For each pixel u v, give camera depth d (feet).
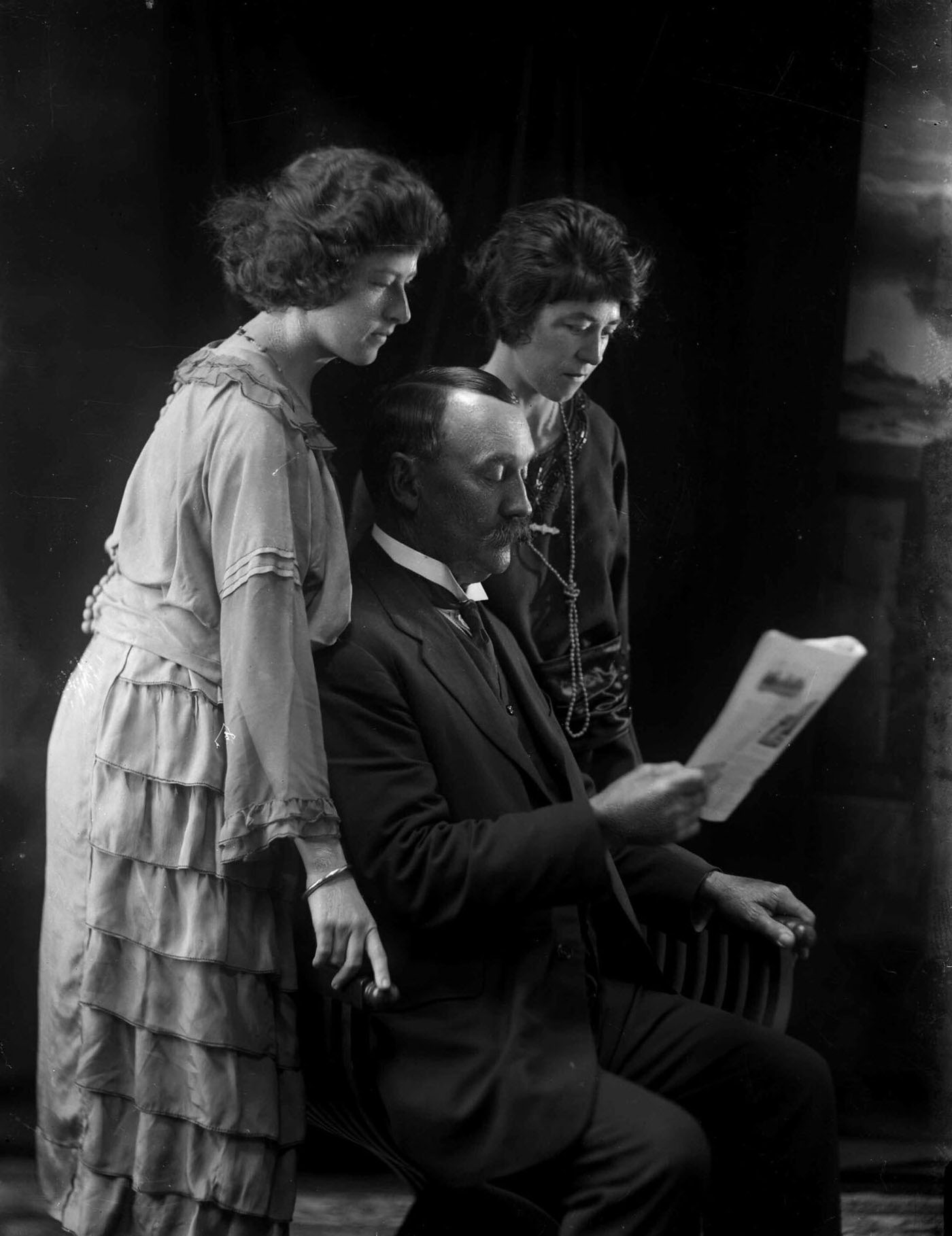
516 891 4.90
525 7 5.98
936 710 6.45
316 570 5.14
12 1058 5.94
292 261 5.13
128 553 5.36
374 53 5.93
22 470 5.90
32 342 5.90
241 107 5.92
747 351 6.32
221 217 5.56
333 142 5.97
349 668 5.13
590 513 6.08
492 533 5.33
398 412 5.32
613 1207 4.77
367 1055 5.20
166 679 5.13
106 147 5.90
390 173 5.23
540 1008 5.12
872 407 6.40
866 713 6.45
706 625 6.40
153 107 5.90
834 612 6.43
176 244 5.87
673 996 5.66
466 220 6.00
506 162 6.04
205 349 5.36
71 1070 5.35
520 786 5.31
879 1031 6.44
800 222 6.30
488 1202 4.97
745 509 6.39
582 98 6.07
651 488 6.32
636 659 6.39
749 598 6.40
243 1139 5.10
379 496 5.41
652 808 4.86
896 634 6.46
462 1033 5.04
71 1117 5.36
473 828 4.98
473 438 5.23
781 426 6.37
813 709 4.66
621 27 6.03
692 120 6.16
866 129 6.28
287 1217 5.28
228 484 4.99
